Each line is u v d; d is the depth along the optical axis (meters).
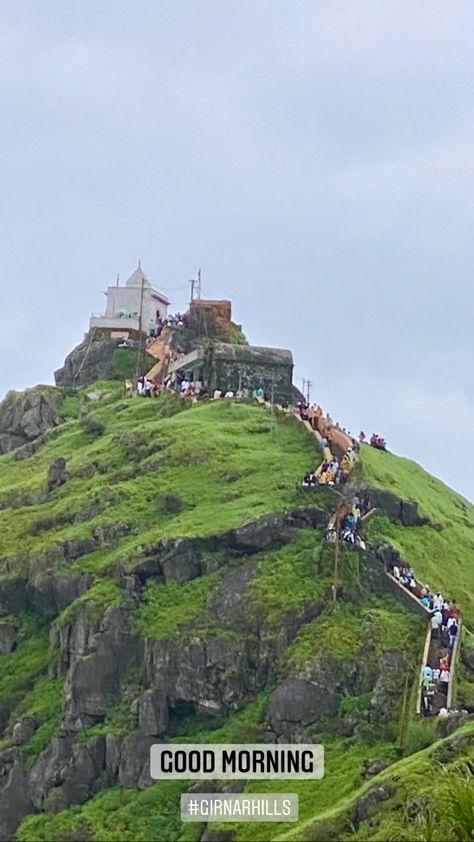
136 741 121.75
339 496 137.00
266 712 120.12
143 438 155.12
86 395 186.75
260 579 128.50
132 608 129.25
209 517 136.50
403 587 127.31
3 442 183.62
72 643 130.62
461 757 104.62
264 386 166.88
